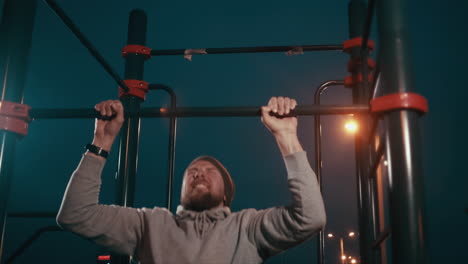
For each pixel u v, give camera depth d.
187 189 1.47
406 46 1.21
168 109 1.40
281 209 1.37
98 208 1.40
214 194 1.46
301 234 1.31
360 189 1.98
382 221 1.87
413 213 1.10
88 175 1.39
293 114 1.37
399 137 1.16
